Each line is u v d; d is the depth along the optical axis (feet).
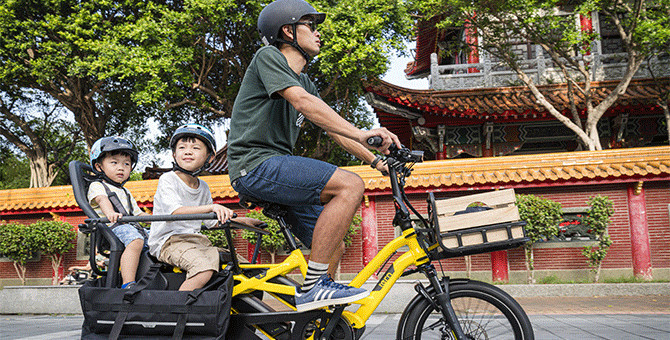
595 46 45.98
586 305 26.09
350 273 34.63
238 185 8.13
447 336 8.09
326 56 44.34
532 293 31.24
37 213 39.19
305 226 9.06
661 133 43.80
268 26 8.41
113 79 57.82
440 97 42.57
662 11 34.78
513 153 45.27
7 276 39.37
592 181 32.94
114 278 8.57
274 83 7.64
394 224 8.29
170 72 47.11
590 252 32.40
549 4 35.88
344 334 7.74
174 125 67.21
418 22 53.78
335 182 7.60
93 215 8.79
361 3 46.09
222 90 59.47
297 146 65.57
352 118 62.44
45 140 71.31
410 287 24.23
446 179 33.71
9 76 52.85
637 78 43.19
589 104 39.55
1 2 49.96
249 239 33.09
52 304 27.45
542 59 45.50
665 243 32.55
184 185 8.77
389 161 8.05
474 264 34.14
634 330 16.25
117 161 10.91
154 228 8.70
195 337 7.57
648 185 33.27
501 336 8.08
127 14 55.26
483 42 43.42
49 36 52.13
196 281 7.93
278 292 8.11
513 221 7.65
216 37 55.47
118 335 7.64
